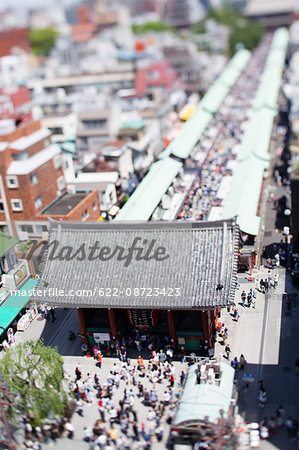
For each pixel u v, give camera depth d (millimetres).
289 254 74625
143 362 55281
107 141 120188
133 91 164875
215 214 81750
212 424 40312
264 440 42938
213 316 57312
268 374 51281
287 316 60531
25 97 133000
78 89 175000
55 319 65438
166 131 135250
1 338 61031
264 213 90312
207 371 47281
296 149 113250
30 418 45969
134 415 46062
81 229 58500
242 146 117125
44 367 48656
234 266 52719
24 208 80250
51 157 85625
